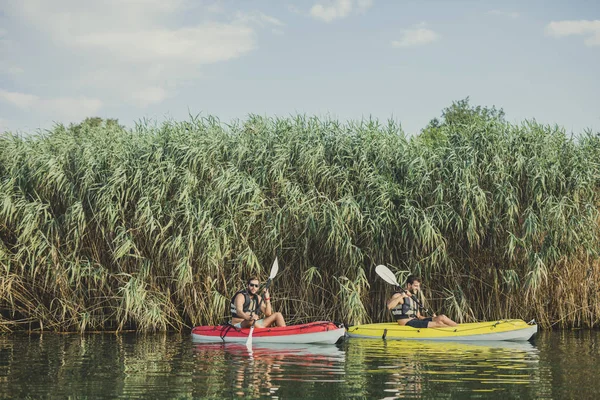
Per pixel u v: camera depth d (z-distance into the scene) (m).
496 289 10.76
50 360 7.57
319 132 11.59
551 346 8.85
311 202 10.76
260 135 11.68
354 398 5.45
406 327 10.03
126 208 11.12
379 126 11.78
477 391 5.72
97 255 10.98
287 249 10.95
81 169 11.10
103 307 10.88
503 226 10.78
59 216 11.17
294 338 9.31
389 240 10.82
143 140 11.73
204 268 10.73
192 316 10.73
